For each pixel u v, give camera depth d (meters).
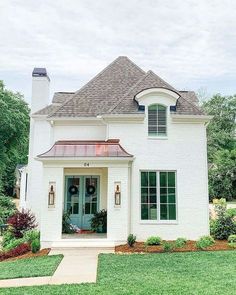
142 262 12.16
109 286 9.04
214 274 10.20
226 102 74.75
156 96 18.20
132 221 17.14
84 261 12.90
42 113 23.00
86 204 19.47
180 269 10.94
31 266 11.94
